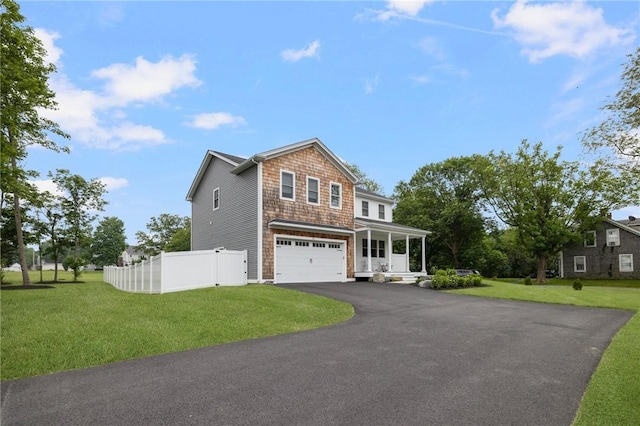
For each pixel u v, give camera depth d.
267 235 17.48
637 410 3.97
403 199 42.75
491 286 19.81
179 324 8.24
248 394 4.41
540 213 34.12
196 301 10.70
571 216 33.59
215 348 6.76
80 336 7.00
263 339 7.49
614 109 19.52
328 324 9.16
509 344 7.11
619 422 3.67
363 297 13.84
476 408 4.02
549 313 11.34
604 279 35.59
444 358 6.06
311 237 19.17
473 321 9.60
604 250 36.03
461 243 41.94
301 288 15.52
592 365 5.76
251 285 15.65
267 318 9.27
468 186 40.44
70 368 5.60
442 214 39.50
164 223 48.38
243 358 6.05
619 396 4.40
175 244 42.41
